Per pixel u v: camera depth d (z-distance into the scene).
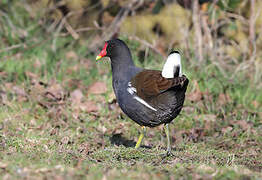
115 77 12.66
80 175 8.86
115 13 22.41
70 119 15.07
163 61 18.64
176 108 11.48
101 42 20.81
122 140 14.03
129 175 9.05
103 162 10.98
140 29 22.42
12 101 16.09
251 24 19.55
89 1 22.97
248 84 18.44
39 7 23.84
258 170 10.93
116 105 16.14
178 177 9.13
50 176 8.61
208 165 10.63
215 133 14.88
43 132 13.83
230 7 19.56
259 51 20.97
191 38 20.78
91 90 17.20
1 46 20.80
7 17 21.56
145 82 11.62
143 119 11.99
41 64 19.20
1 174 8.87
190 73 17.62
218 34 21.31
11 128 13.95
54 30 22.42
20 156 10.60
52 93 16.44
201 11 19.67
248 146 13.95
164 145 13.78
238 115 16.14
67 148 12.26
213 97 17.22
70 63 19.95
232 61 20.48
